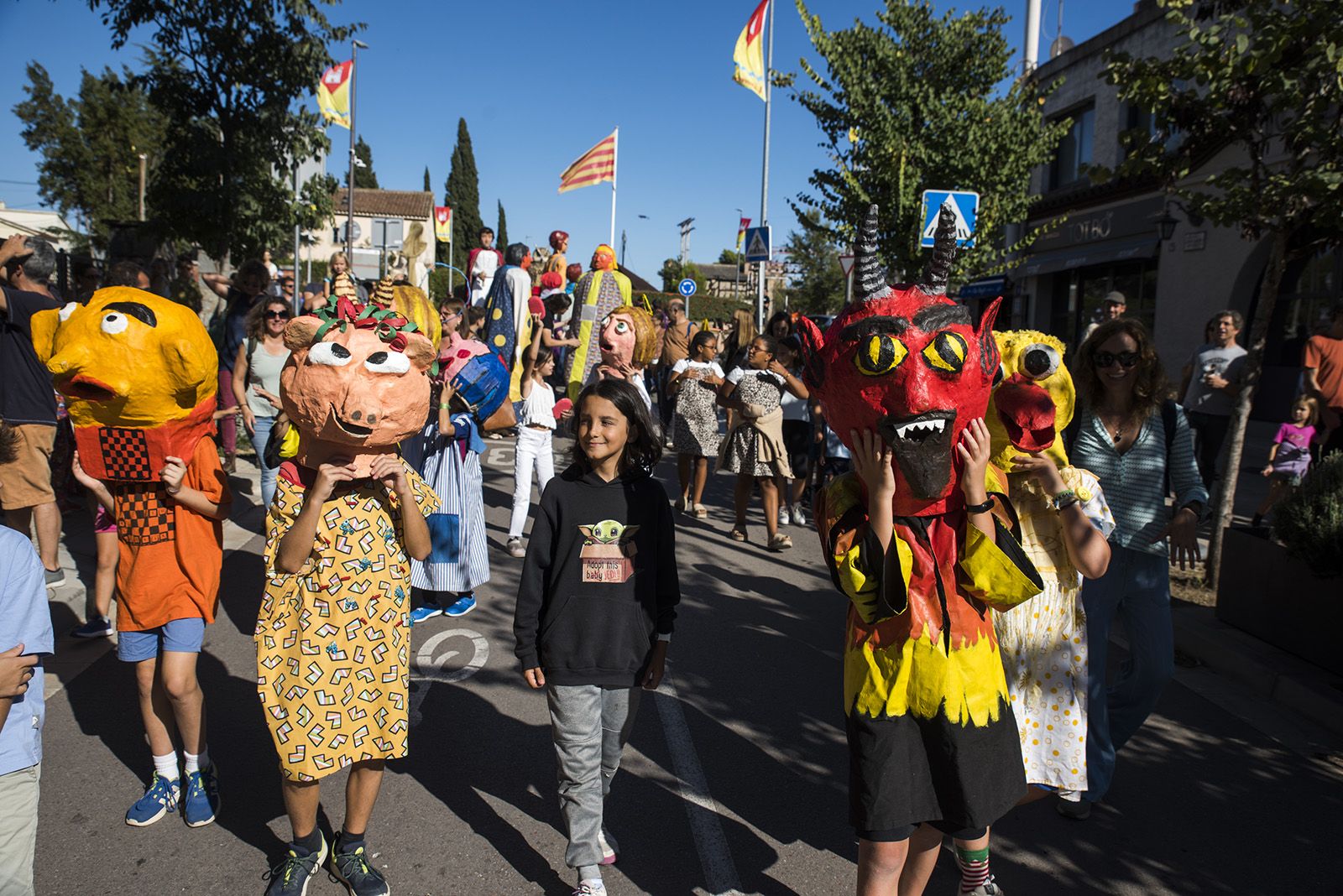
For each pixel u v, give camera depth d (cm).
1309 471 506
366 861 299
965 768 237
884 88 1505
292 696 274
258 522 776
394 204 5091
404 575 293
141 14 1117
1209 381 834
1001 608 243
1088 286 1861
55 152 2933
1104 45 1750
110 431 312
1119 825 356
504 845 332
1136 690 363
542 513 305
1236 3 570
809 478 940
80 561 616
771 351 780
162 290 911
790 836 344
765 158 2164
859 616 251
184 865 312
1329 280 1285
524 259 884
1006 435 287
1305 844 346
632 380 693
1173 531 352
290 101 1216
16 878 222
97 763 380
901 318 233
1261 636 528
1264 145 594
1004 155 1486
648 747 413
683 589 655
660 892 308
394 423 278
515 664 504
